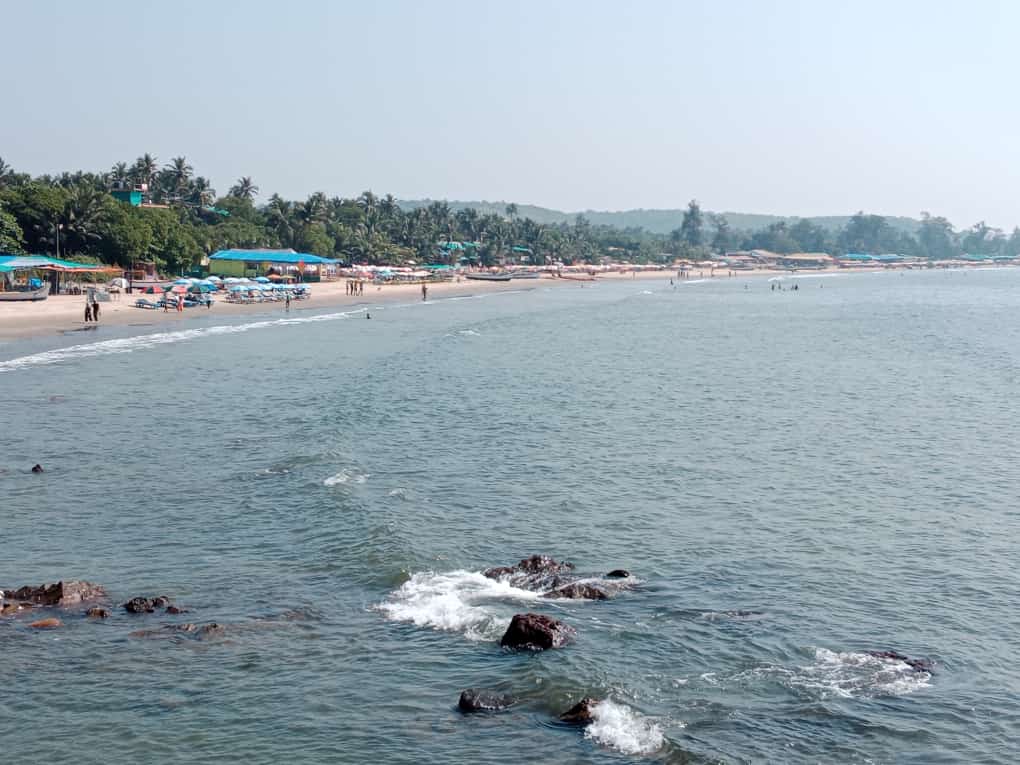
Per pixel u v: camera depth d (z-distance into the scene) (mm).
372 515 34000
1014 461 44531
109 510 34875
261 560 29797
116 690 21344
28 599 26078
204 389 62531
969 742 19891
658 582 28719
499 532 33156
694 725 20297
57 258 138750
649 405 59125
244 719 20250
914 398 62969
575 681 21969
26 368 71000
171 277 165125
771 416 55812
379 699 21203
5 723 19906
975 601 27469
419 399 59656
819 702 21422
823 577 29281
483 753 19141
